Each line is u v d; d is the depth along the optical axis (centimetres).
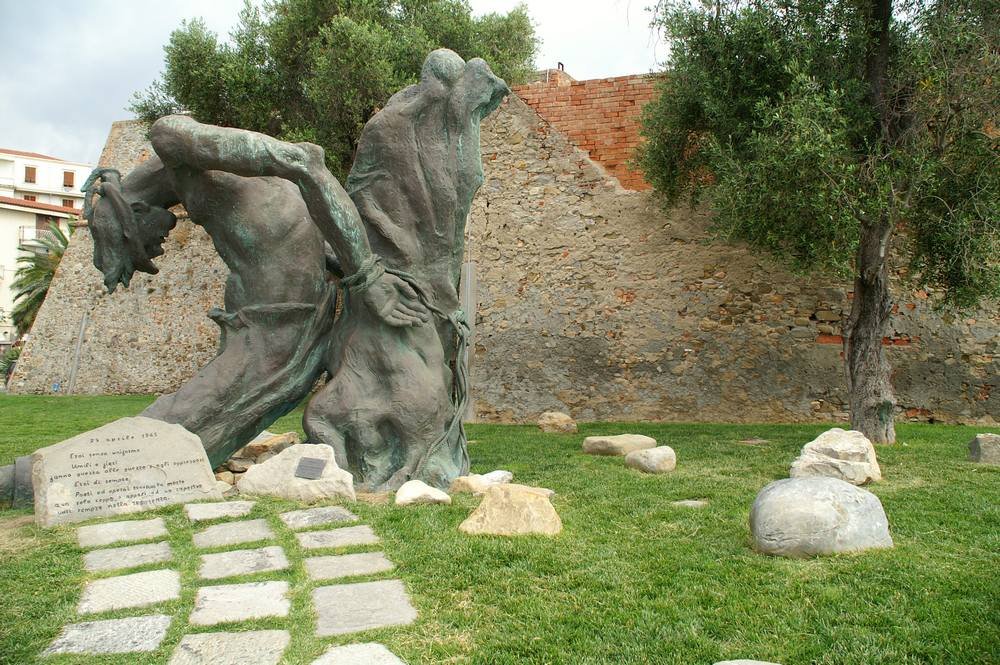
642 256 1205
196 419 544
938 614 309
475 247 1295
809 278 1115
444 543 405
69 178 5662
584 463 725
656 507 508
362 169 602
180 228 1777
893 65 852
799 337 1116
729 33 917
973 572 361
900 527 448
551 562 377
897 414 1084
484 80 608
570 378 1230
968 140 793
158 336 1769
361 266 555
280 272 576
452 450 607
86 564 371
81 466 466
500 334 1271
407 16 1606
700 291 1170
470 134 606
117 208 582
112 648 278
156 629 294
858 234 799
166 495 485
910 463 685
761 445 841
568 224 1249
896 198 780
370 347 579
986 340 1053
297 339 586
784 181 799
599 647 282
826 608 318
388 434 578
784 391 1120
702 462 717
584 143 1252
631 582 351
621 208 1220
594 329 1223
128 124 1909
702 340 1164
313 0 1445
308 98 1446
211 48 1471
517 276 1272
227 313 579
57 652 275
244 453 705
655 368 1186
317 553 388
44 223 4453
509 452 812
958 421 1055
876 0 853
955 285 873
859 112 826
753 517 410
